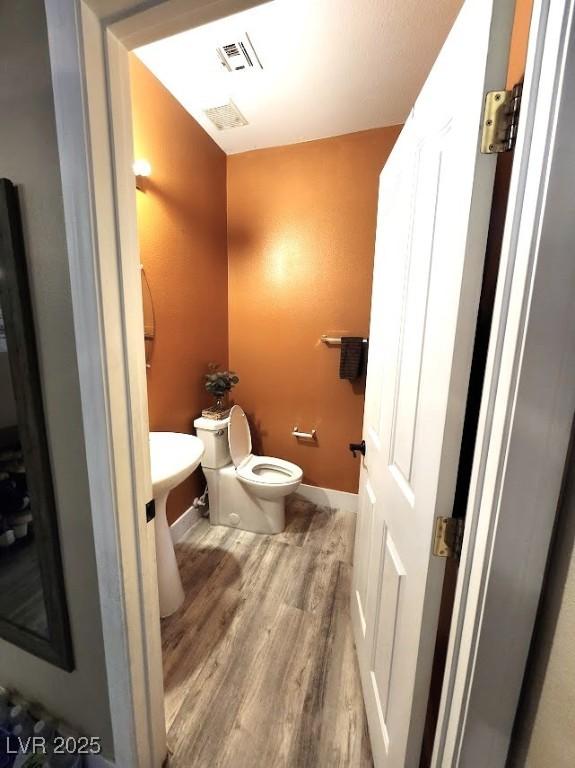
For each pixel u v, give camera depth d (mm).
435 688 819
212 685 1228
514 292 466
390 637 887
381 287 1208
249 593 1670
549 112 405
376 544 1077
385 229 1172
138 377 775
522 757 530
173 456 1515
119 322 711
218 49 1458
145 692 897
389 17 1286
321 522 2332
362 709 1156
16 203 685
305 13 1278
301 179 2244
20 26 623
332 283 2307
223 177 2361
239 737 1069
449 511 631
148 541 859
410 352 823
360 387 2371
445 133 647
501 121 500
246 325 2557
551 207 416
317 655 1349
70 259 654
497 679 527
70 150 612
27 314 719
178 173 1883
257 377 2600
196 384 2209
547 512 470
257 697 1188
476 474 540
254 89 1722
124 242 704
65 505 803
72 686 942
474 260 553
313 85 1682
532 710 513
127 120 684
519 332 454
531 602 494
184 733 1078
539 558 482
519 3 580
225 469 2201
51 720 990
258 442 2680
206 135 2113
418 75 1600
